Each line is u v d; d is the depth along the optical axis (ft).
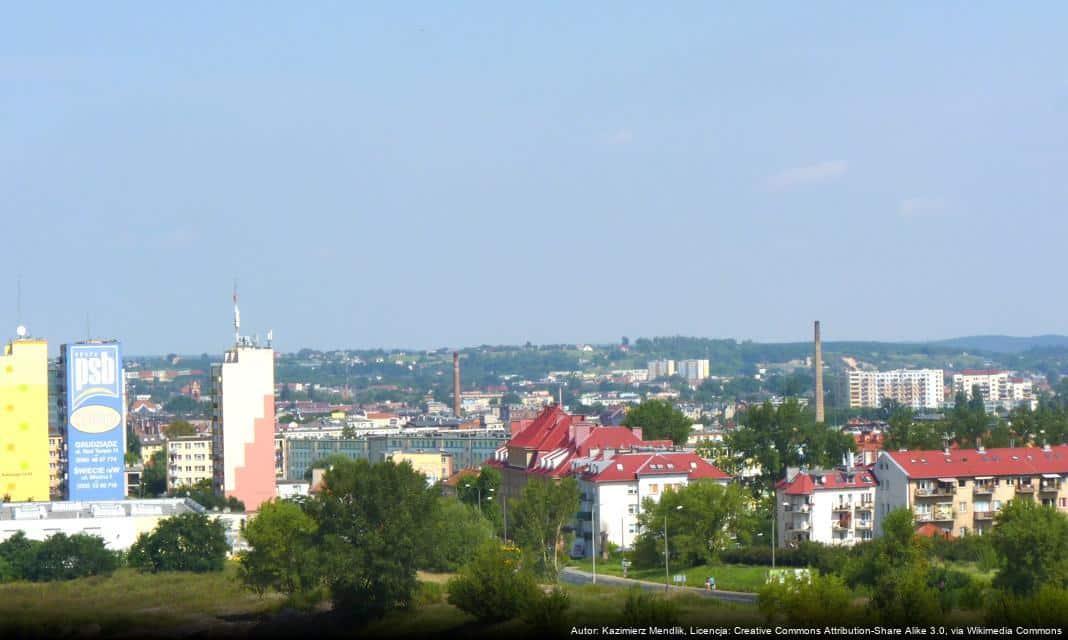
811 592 623.77
